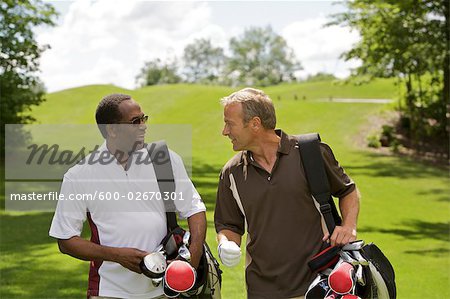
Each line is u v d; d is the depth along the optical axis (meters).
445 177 24.14
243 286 8.17
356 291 3.57
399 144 31.47
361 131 34.66
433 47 27.95
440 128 31.78
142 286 3.63
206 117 42.66
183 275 3.43
